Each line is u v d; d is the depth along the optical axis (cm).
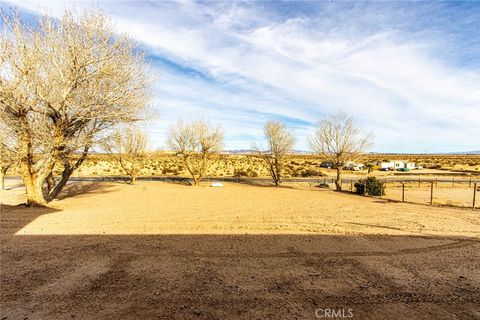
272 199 2069
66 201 1878
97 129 1614
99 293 554
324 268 691
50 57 1415
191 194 2380
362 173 5497
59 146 1485
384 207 1705
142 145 3316
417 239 962
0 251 798
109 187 2902
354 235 1010
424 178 4403
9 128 1407
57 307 503
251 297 543
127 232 1023
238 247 851
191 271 665
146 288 577
